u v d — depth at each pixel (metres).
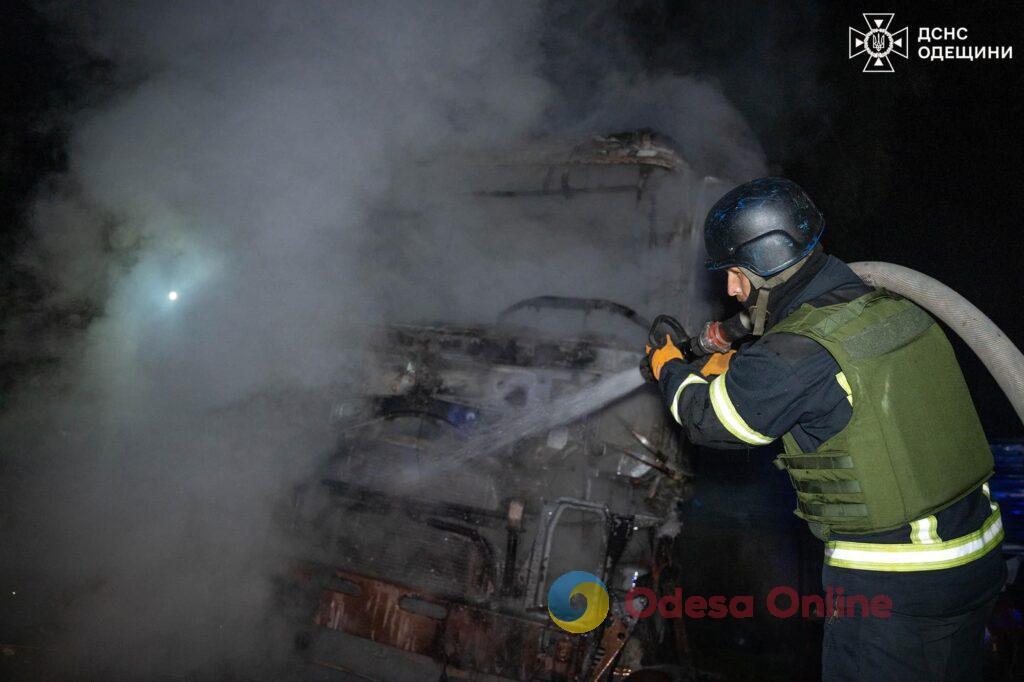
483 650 2.28
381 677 2.36
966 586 1.40
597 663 2.20
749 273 1.55
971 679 1.45
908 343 1.41
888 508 1.36
